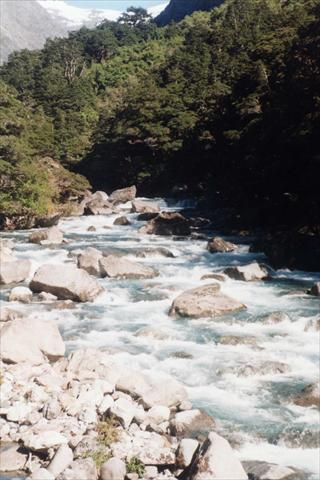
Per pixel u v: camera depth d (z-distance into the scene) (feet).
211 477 28.02
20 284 77.66
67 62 451.94
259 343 52.37
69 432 33.65
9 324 47.91
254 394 41.19
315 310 64.18
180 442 31.99
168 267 89.45
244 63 209.67
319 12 146.72
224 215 152.05
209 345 52.11
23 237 126.41
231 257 99.45
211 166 203.41
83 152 265.13
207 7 580.71
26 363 44.60
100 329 57.26
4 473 30.68
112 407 35.53
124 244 115.34
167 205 194.29
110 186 250.16
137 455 31.12
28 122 245.04
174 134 223.71
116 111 280.51
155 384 39.91
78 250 102.42
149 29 567.59
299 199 125.70
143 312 63.72
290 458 32.63
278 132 134.21
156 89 258.16
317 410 38.37
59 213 165.37
